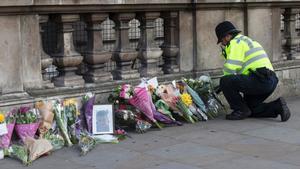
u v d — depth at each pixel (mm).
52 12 6715
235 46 7648
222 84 7797
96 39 7273
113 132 6793
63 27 6926
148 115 7102
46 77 7176
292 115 8305
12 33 6387
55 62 7012
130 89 7113
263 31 9305
